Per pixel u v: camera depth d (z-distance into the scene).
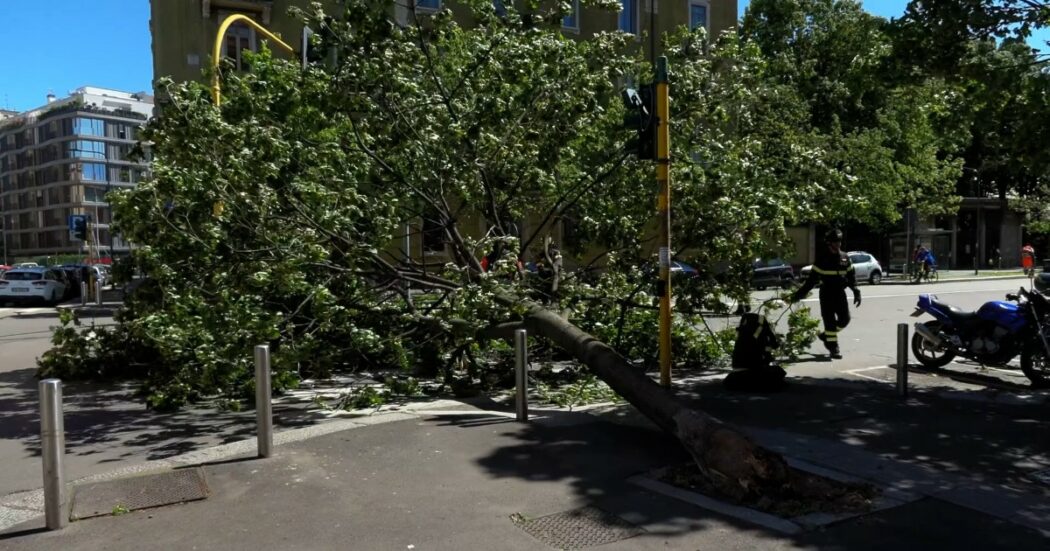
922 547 4.05
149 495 4.89
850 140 30.97
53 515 4.36
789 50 35.84
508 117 9.35
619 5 9.43
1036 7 7.61
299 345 7.62
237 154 7.85
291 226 8.02
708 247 9.52
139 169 9.27
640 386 6.23
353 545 4.14
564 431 6.42
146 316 8.31
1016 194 43.19
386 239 8.30
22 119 118.50
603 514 4.57
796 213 9.34
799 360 10.22
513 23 9.30
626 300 9.55
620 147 9.70
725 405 7.43
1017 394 7.92
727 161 9.44
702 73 9.81
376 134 8.93
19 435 7.05
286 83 9.31
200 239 7.73
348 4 8.47
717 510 4.62
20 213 119.25
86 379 9.90
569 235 10.62
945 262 43.50
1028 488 5.00
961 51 8.02
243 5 24.47
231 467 5.47
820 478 5.04
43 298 27.41
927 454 5.77
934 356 9.40
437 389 8.70
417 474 5.32
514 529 4.36
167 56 24.70
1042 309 8.20
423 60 9.27
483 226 11.16
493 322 8.52
